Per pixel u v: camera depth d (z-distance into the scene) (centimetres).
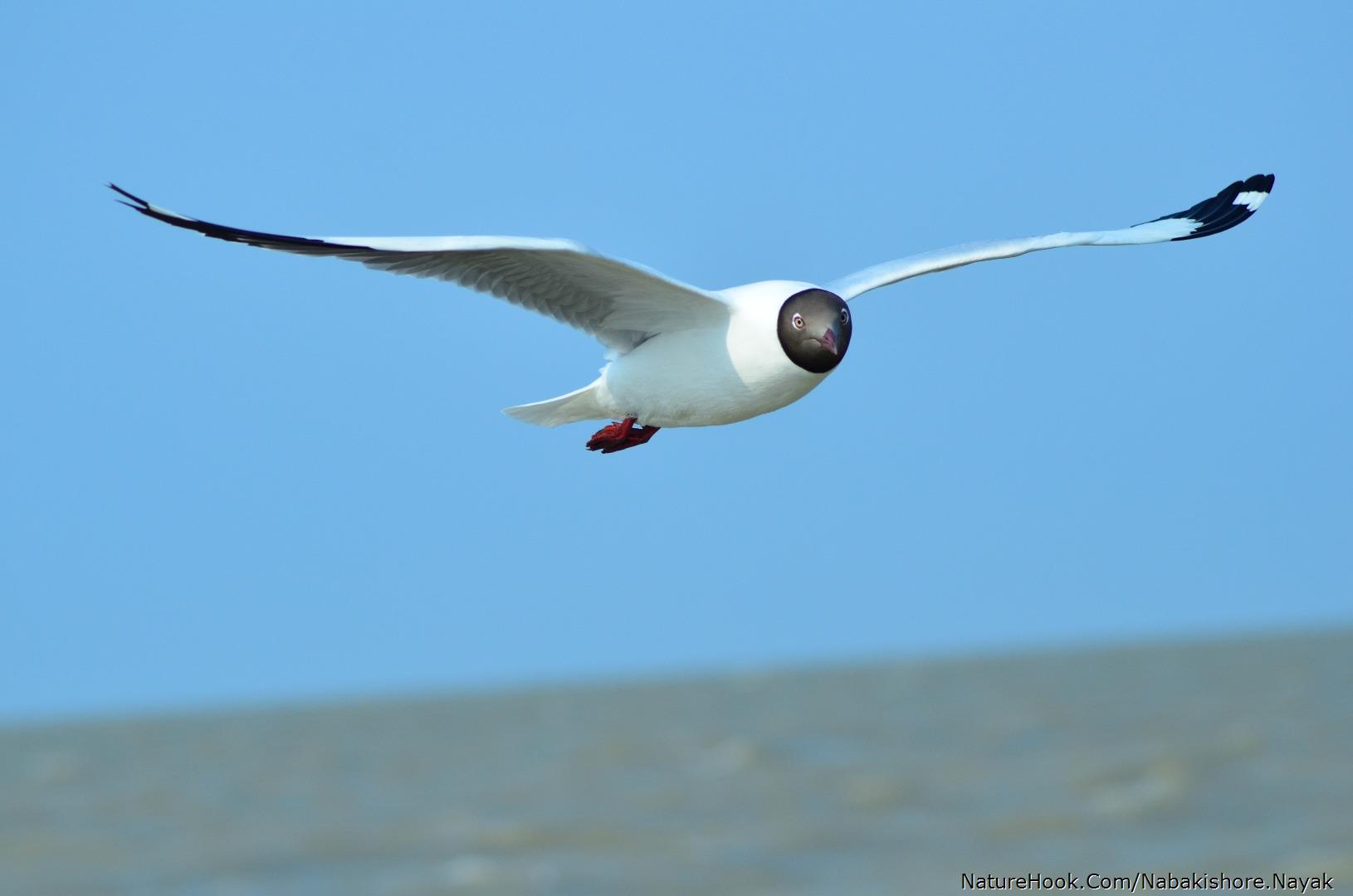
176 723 16025
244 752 8512
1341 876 2798
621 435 898
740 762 5528
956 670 17412
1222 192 1056
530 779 5353
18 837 4434
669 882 3122
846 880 3053
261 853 3838
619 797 4550
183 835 4284
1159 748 5003
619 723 9088
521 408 914
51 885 3544
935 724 7062
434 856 3628
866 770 4931
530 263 835
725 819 3953
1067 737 5803
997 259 990
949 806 3959
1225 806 3678
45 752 9900
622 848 3575
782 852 3406
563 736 8062
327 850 3825
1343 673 9875
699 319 852
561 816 4188
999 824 3606
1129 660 16775
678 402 870
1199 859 3020
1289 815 3488
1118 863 3041
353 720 12794
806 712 9088
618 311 866
